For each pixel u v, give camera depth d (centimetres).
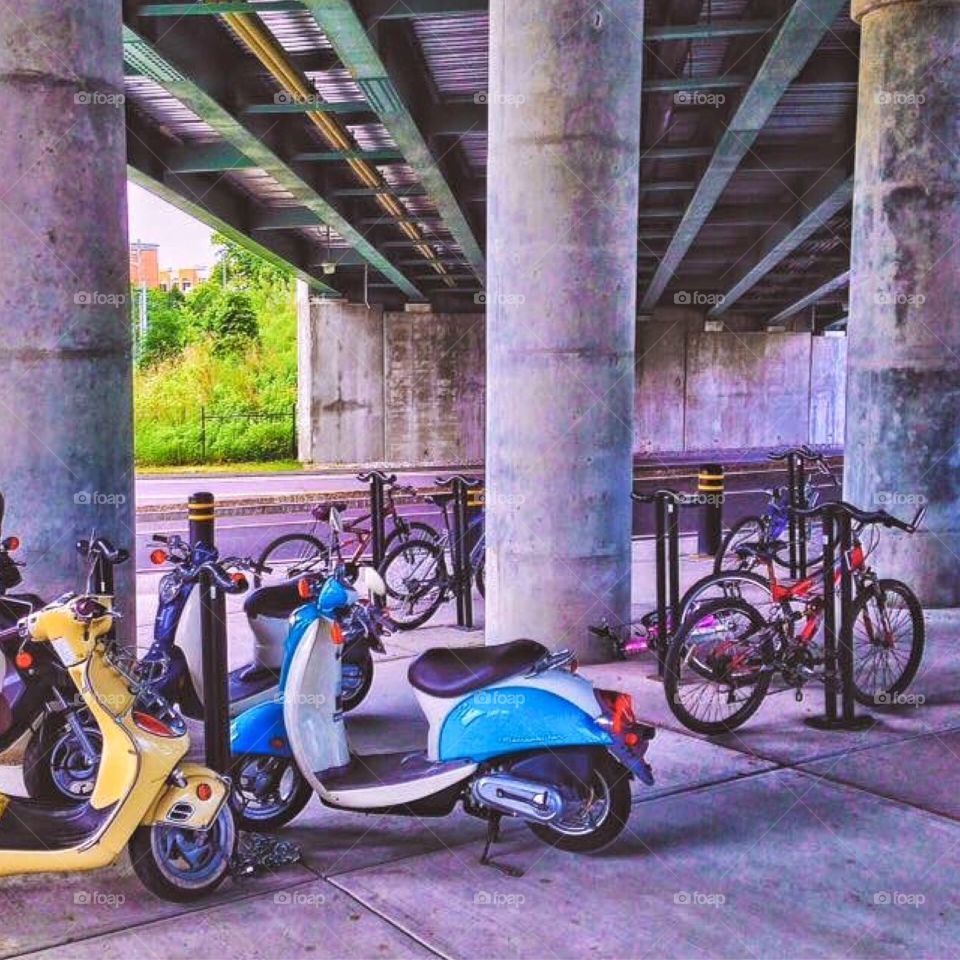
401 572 918
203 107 1261
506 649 442
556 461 741
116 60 616
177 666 557
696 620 599
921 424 898
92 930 375
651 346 4491
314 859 434
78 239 598
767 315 4606
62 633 385
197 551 563
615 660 757
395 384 3769
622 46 727
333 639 442
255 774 467
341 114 1501
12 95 582
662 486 2805
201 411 4059
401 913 388
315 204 1889
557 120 721
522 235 736
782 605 621
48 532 602
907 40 874
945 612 895
